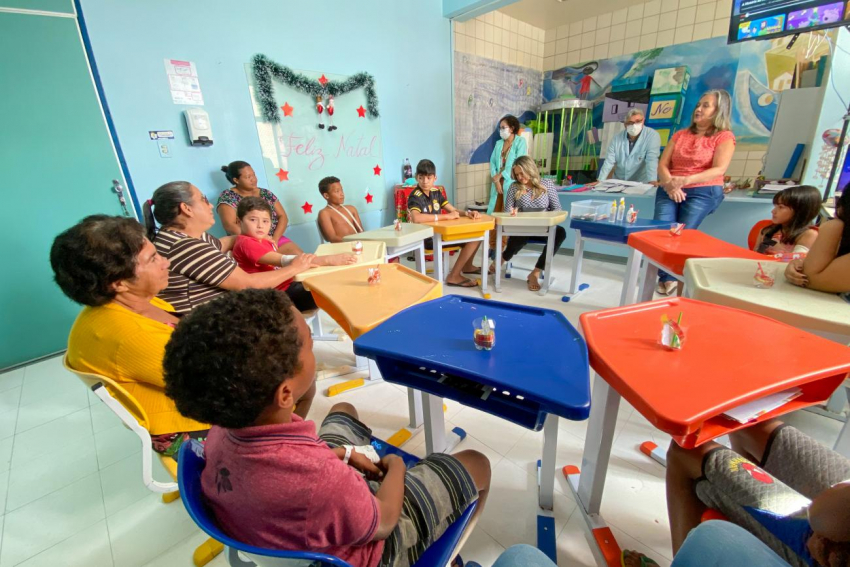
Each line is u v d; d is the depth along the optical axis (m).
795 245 2.01
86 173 2.41
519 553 0.64
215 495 0.56
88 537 1.27
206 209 1.56
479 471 0.89
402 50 3.79
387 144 3.91
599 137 4.79
